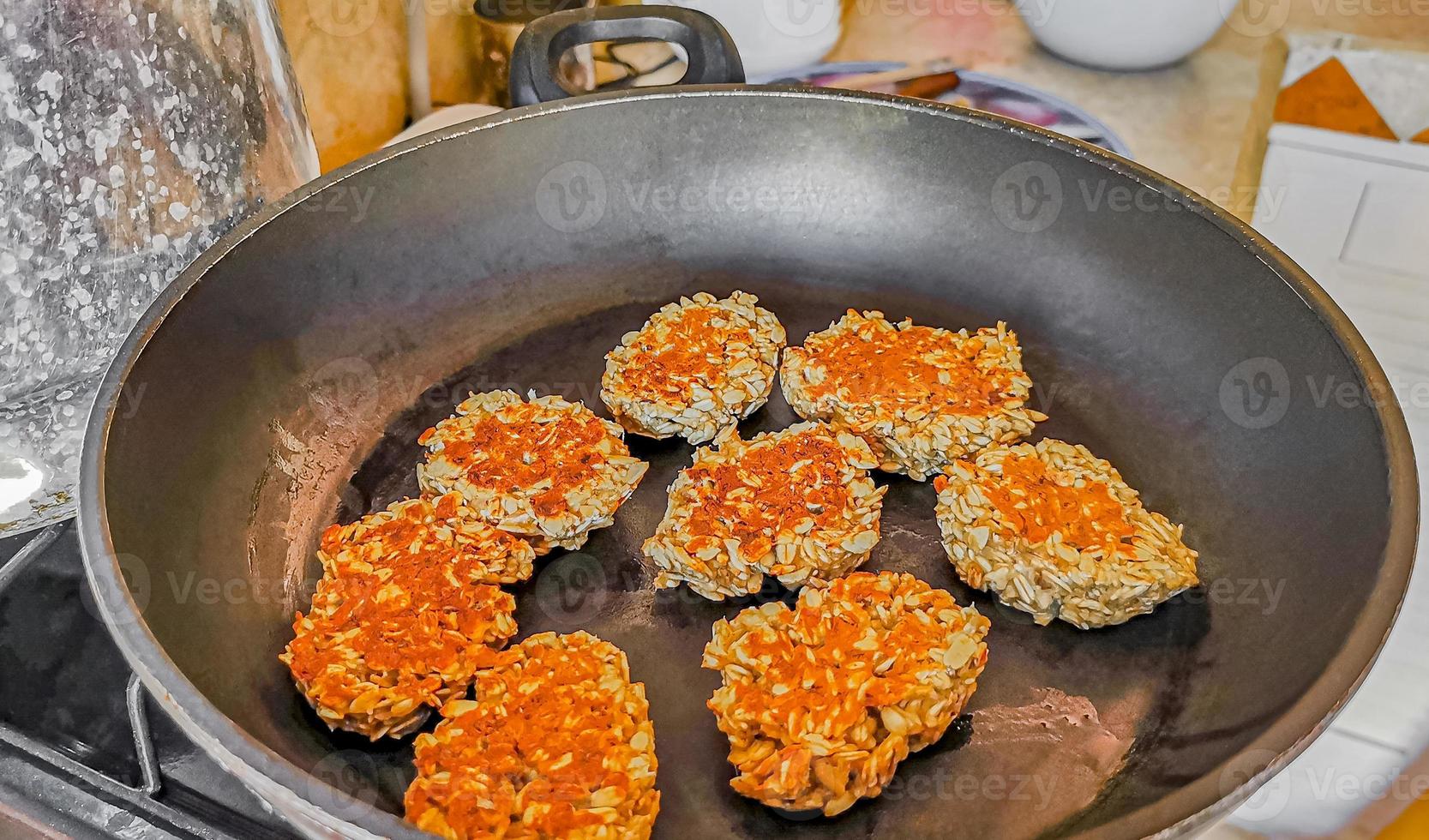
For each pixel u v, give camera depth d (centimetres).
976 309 40
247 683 30
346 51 42
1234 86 46
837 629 31
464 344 39
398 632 31
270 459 34
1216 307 35
